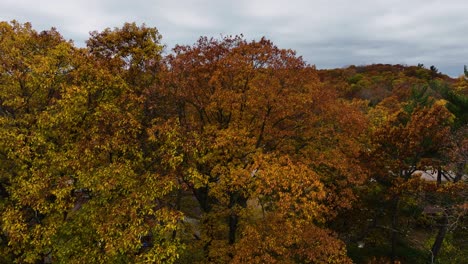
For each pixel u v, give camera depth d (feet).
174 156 50.88
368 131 85.92
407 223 89.45
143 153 56.39
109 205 49.88
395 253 80.02
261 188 50.75
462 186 65.62
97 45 66.03
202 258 62.95
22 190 47.55
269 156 52.90
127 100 56.75
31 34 59.11
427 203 76.64
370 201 78.23
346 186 73.97
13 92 52.60
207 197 66.54
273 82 61.05
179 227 57.52
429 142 72.49
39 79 51.31
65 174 51.90
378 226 79.87
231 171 52.44
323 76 346.95
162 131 51.52
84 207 50.08
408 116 87.56
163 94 59.67
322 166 72.64
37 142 48.34
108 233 45.16
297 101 60.70
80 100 49.80
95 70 53.93
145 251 49.44
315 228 56.29
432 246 81.66
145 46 65.46
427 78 358.23
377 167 74.69
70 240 49.57
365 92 271.49
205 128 60.13
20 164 49.62
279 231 52.60
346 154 72.38
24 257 50.39
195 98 62.49
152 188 50.75
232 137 54.34
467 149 67.31
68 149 50.24
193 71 60.70
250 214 59.77
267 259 49.39
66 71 57.11
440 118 72.64
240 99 59.26
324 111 68.23
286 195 47.98
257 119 64.69
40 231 47.44
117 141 49.44
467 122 82.99
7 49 52.13
